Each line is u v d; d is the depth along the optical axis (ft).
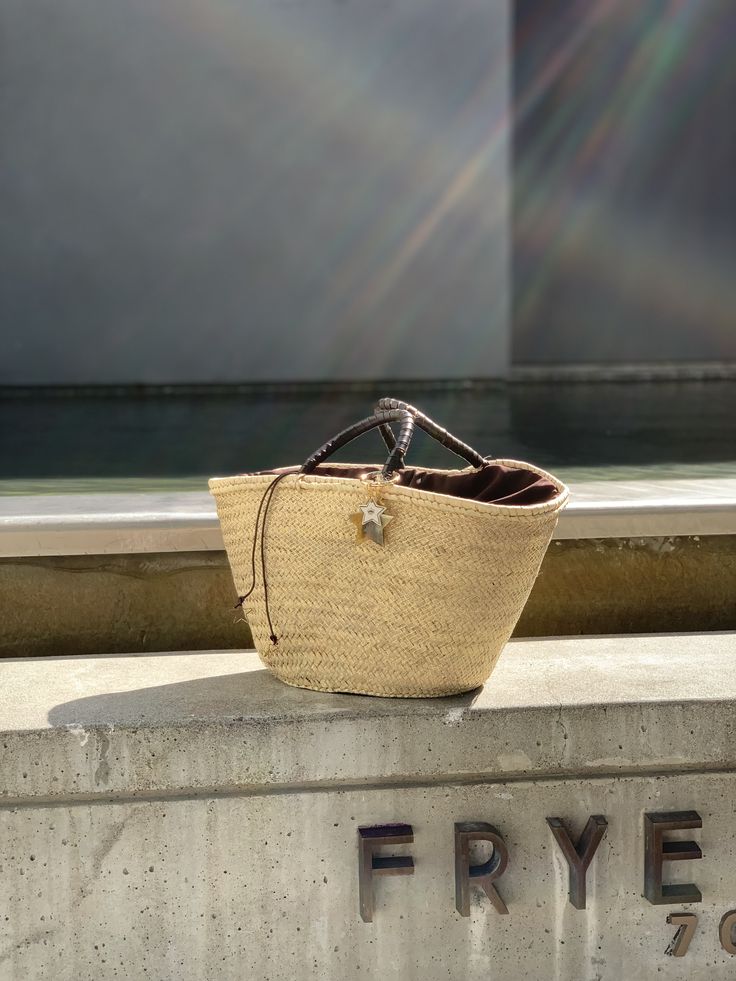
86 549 5.23
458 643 4.22
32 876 4.14
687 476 8.21
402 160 23.22
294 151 23.02
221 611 5.43
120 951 4.21
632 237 27.78
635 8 26.94
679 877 4.42
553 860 4.36
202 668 4.91
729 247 27.96
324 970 4.30
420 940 4.33
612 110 27.27
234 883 4.23
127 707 4.29
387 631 4.22
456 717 4.22
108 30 22.20
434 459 10.44
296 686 4.54
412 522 4.03
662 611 5.70
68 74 22.27
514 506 4.04
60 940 4.18
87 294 23.08
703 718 4.35
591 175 27.50
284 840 4.23
